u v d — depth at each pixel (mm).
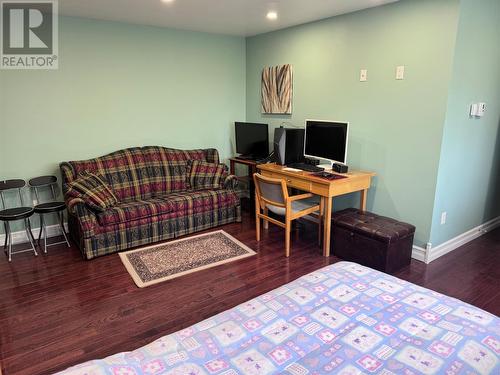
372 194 3586
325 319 1441
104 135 4074
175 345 1307
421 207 3184
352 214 3389
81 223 3160
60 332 2217
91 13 3555
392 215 3434
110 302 2553
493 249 3482
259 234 3707
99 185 3535
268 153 4531
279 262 3189
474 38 2963
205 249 3461
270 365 1194
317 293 1638
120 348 2072
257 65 4855
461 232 3566
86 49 3803
